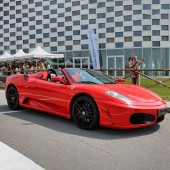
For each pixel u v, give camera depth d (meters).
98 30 24.86
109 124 4.45
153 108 4.48
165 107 4.76
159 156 3.54
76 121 4.93
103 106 4.49
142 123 4.49
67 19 26.00
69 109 5.09
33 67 17.83
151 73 19.17
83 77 5.44
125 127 4.37
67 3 25.97
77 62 25.70
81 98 4.82
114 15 24.36
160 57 24.00
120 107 4.34
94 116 4.62
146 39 23.91
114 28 24.39
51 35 26.69
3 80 14.16
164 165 3.25
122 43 24.25
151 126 5.05
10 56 19.05
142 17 23.83
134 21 23.95
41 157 3.49
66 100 5.13
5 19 28.81
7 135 4.49
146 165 3.24
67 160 3.39
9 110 6.69
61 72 5.53
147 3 23.78
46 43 26.94
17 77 6.57
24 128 4.93
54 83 5.53
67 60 26.09
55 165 3.23
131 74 9.70
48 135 4.48
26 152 3.68
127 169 3.12
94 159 3.42
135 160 3.40
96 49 15.13
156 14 23.83
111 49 24.55
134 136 4.42
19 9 28.14
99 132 4.63
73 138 4.31
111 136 4.41
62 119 5.62
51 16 26.67
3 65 22.30
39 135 4.48
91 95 4.64
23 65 19.50
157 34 23.88
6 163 3.28
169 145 3.99
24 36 27.94
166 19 23.91
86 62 25.31
